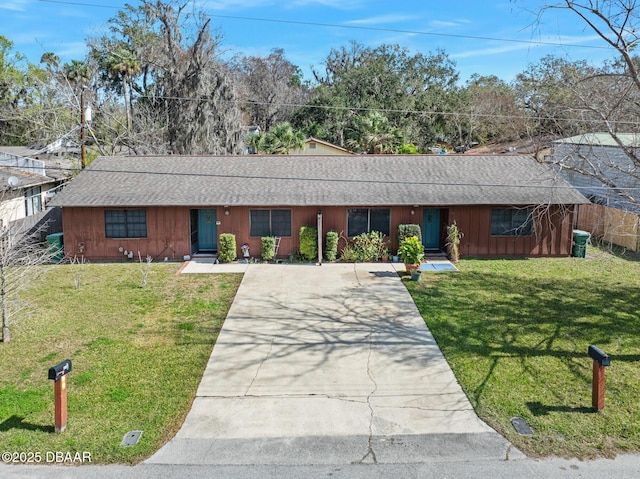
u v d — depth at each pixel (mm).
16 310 11883
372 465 7262
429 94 46188
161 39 35219
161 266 17703
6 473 6984
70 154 33531
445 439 7883
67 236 18281
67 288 15125
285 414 8641
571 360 10453
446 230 18750
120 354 10719
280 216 18312
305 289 15180
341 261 18266
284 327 12344
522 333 11820
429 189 18625
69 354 10672
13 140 42500
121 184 18906
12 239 15141
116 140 31422
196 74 31344
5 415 8344
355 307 13664
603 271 16953
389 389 9461
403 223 18391
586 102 12523
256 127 49000
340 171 19766
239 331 12094
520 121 29609
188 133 31438
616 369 9984
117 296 14430
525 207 17328
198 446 7719
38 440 7699
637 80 11250
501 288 15086
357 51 52906
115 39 41281
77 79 37156
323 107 40938
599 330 11953
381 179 19234
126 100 35594
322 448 7680
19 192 22531
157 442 7746
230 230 18375
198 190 18516
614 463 7258
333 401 9055
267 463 7309
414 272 15852
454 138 46250
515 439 7828
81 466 7176
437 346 11227
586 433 7938
